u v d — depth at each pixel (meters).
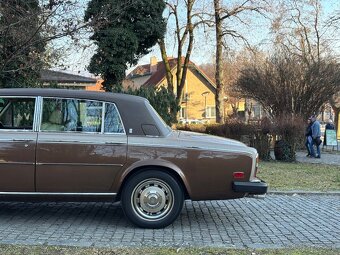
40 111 6.31
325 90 22.23
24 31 10.71
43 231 6.15
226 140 6.73
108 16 15.21
